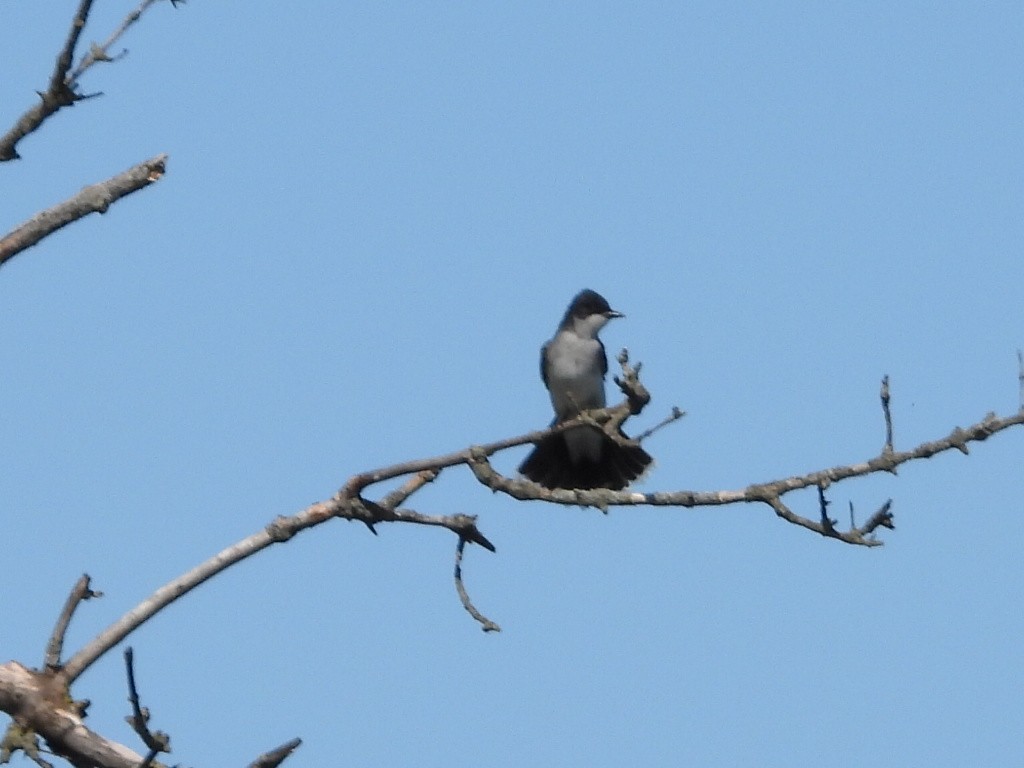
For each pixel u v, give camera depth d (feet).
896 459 38.37
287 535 39.17
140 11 36.01
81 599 36.35
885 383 38.47
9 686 35.17
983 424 38.09
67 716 35.24
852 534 38.75
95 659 36.29
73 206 37.99
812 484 38.78
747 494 39.01
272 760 29.37
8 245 37.58
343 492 39.75
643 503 39.75
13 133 35.70
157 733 28.73
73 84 35.68
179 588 37.73
